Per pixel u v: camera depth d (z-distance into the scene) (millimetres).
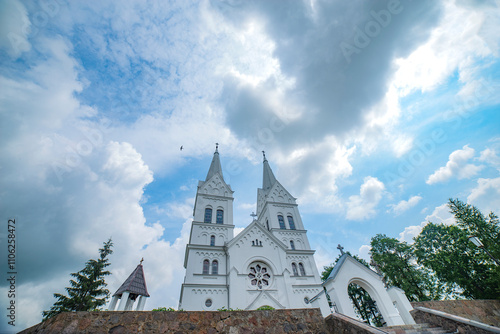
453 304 13750
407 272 35062
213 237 30516
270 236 31016
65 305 25250
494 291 25672
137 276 17141
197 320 7445
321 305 14273
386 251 38469
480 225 29453
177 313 7410
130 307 16016
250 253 28516
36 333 5938
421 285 34250
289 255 31188
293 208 38875
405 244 38094
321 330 8531
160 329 6879
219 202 35156
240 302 23469
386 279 36875
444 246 32844
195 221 31312
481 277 27516
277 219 36406
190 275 25422
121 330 6508
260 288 25719
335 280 15445
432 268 32406
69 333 5941
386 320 14617
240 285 24781
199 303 23328
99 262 30359
